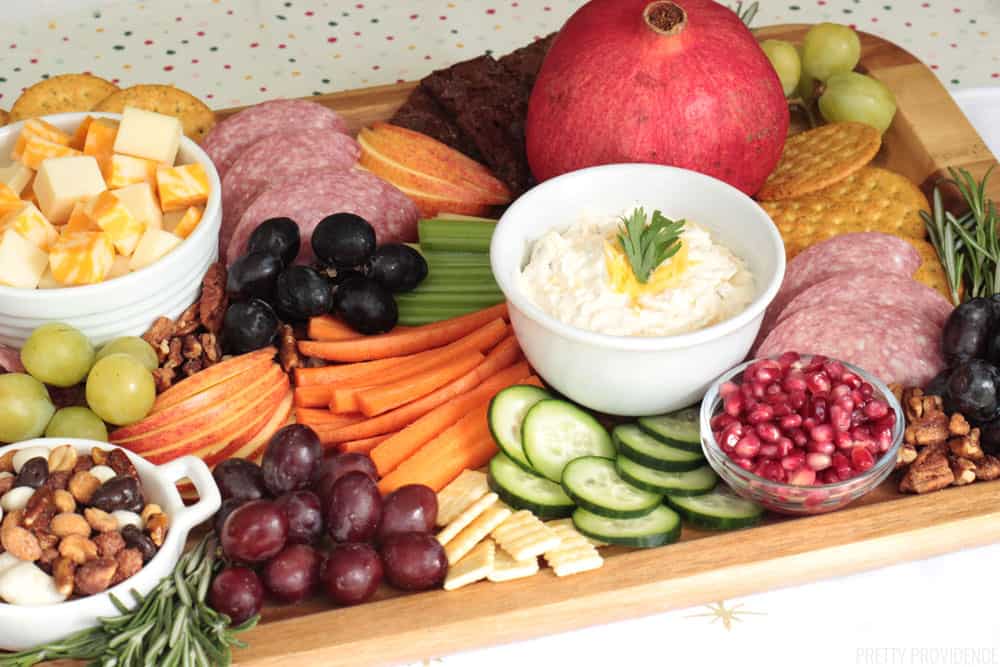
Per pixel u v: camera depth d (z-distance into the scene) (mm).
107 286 1523
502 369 1638
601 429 1522
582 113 1691
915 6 2594
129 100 1981
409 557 1343
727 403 1438
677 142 1675
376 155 1878
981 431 1483
